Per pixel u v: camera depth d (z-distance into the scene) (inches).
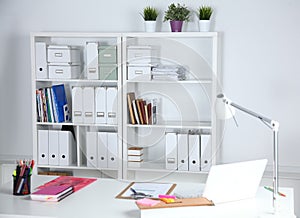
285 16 175.5
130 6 185.5
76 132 183.5
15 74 194.7
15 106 195.6
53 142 184.1
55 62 181.6
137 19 185.3
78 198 122.2
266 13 176.4
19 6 192.2
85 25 189.0
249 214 108.7
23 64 193.8
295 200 172.7
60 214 110.8
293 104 177.0
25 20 192.4
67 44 190.5
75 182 136.0
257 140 179.8
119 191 127.7
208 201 110.1
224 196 116.0
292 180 172.2
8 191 128.3
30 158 192.9
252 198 120.0
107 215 110.2
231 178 114.9
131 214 110.9
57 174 185.8
